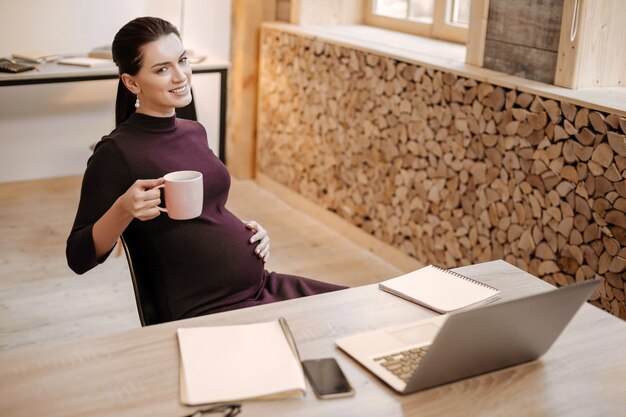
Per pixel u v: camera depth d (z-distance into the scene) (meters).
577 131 2.65
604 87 2.82
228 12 4.55
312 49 3.99
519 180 2.93
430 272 1.79
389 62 3.47
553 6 2.80
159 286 1.95
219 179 2.01
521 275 1.82
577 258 2.75
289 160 4.37
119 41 1.89
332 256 3.76
